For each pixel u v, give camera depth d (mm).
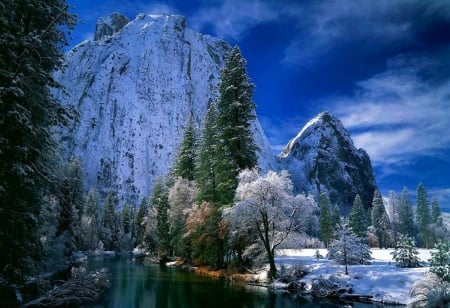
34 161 13953
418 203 91625
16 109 11766
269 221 24562
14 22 12828
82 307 15359
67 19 14438
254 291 20359
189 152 47906
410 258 22875
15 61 12500
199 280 25719
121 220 118438
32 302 14227
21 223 12828
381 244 97250
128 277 27688
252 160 30641
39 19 14195
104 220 107875
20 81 11750
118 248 100688
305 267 23625
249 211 23828
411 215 101438
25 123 11820
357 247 26172
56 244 26719
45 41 14133
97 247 88750
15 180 12531
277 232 25359
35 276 15430
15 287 14172
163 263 46312
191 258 39750
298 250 26859
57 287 16141
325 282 19422
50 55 14516
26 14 13836
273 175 24844
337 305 16297
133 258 60844
